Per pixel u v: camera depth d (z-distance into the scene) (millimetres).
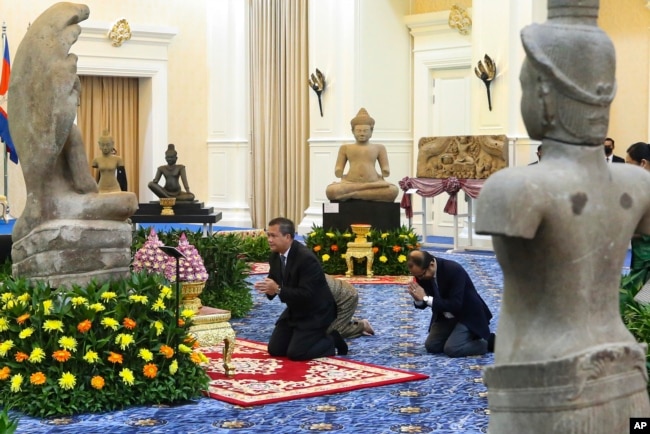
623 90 15078
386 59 17172
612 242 2947
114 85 19359
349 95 16984
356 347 7742
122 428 5305
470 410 5762
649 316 5098
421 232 17141
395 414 5668
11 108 6336
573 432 2820
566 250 2855
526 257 2891
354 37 16875
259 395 6039
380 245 12297
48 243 6199
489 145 14219
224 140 19812
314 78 17266
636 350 2936
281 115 18234
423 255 7355
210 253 9305
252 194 19219
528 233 2766
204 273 7035
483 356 7352
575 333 2885
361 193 13734
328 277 8195
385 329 8562
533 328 2914
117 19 19016
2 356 5684
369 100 17000
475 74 14969
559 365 2818
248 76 19578
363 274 12266
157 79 19422
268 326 8758
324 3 17266
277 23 18250
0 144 18297
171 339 5934
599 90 2883
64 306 5746
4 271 8031
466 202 16250
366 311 9555
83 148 6352
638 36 14844
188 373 6008
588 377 2832
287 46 18016
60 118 6105
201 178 20109
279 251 7336
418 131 17328
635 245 6402
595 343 2898
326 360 7180
